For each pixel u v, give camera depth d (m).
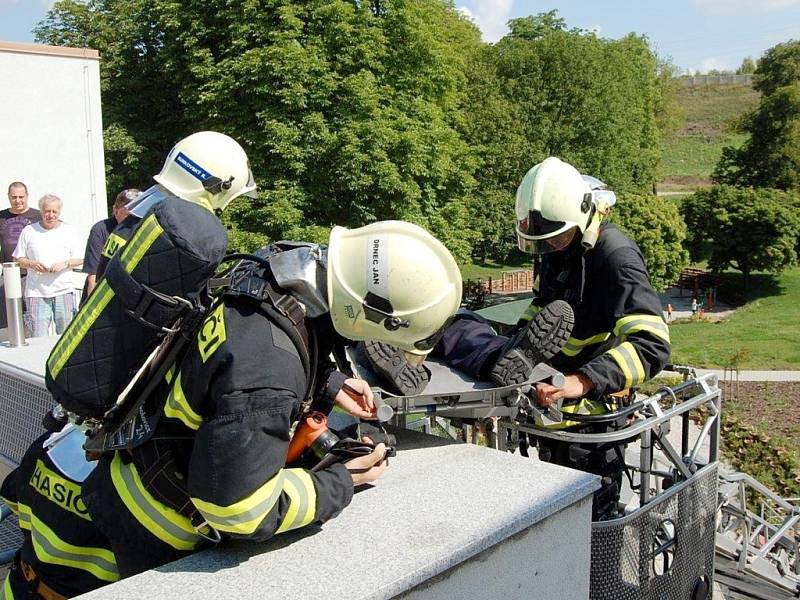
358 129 20.94
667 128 57.34
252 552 1.93
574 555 2.38
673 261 31.31
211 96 20.80
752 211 34.12
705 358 22.44
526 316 3.50
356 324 1.95
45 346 4.50
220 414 1.71
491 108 32.22
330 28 21.27
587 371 2.86
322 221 21.80
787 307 31.66
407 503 2.19
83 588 2.23
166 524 1.92
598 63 33.88
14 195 8.13
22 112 13.07
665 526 3.30
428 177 23.14
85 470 2.20
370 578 1.79
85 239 13.96
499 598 2.12
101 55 27.52
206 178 3.58
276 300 1.85
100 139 14.02
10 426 4.05
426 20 24.75
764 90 46.31
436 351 2.95
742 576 5.18
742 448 10.41
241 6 20.97
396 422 2.98
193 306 1.85
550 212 3.04
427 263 1.97
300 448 2.10
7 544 3.58
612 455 3.37
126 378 1.89
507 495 2.24
